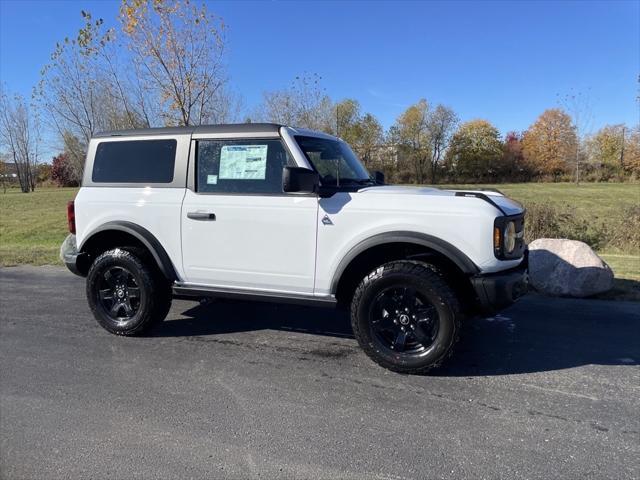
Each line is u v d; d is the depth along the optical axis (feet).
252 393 12.16
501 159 205.05
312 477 8.87
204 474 8.96
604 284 20.35
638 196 102.22
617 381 12.75
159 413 11.18
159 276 15.84
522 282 13.00
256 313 18.86
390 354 13.15
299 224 13.71
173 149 15.38
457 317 12.49
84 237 16.43
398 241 12.67
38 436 10.26
